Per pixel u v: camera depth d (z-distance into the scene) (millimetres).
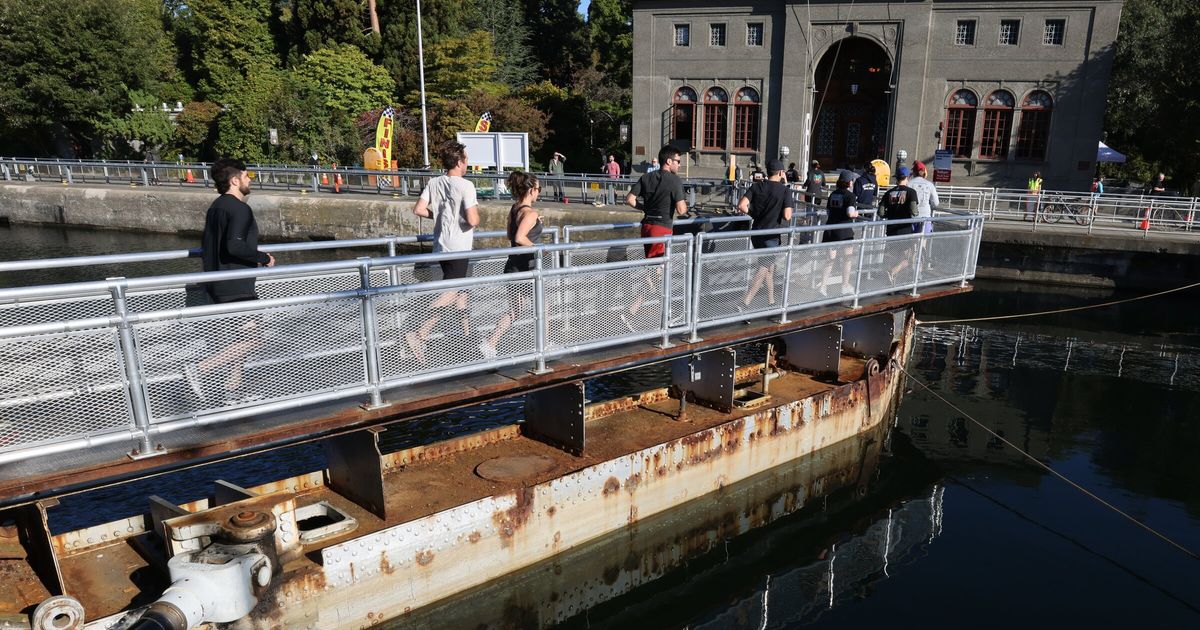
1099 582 7012
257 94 38344
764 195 8008
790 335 9695
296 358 4875
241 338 4648
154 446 4457
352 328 5082
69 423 4145
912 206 9625
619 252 8656
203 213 28125
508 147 24766
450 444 6945
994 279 22312
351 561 5230
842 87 35344
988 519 8359
